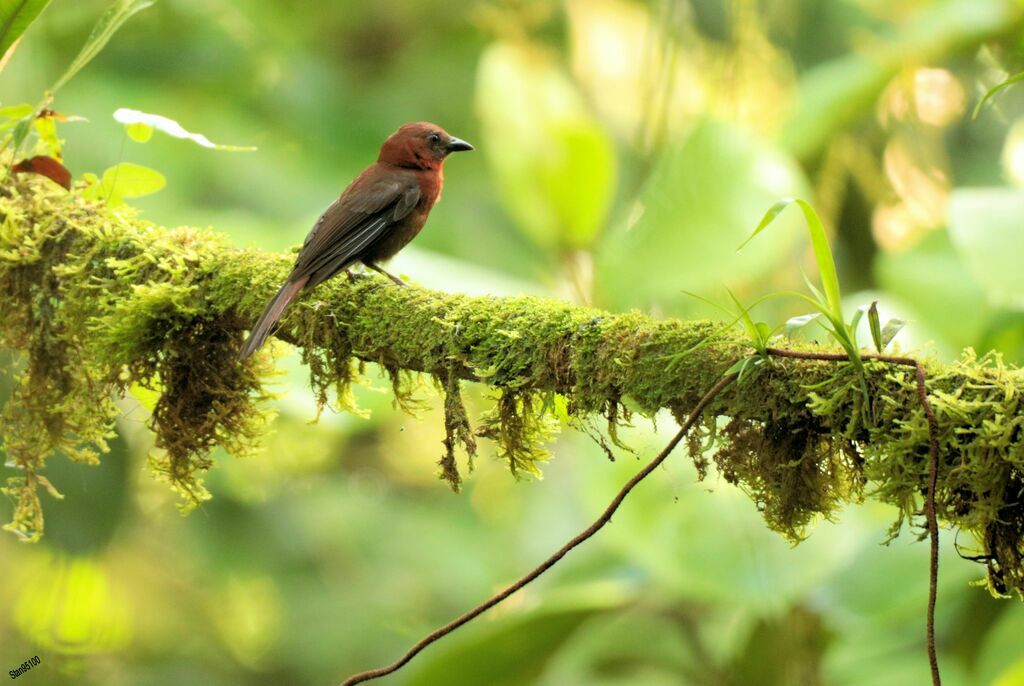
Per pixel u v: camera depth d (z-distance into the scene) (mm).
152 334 6707
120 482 12469
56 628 13109
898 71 11258
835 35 14539
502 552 16078
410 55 17844
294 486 15781
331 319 6391
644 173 12156
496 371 5664
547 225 11398
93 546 12352
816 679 9586
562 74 16891
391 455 16828
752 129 12281
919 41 11133
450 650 9273
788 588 9047
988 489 4562
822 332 9859
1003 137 13945
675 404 5172
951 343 9258
